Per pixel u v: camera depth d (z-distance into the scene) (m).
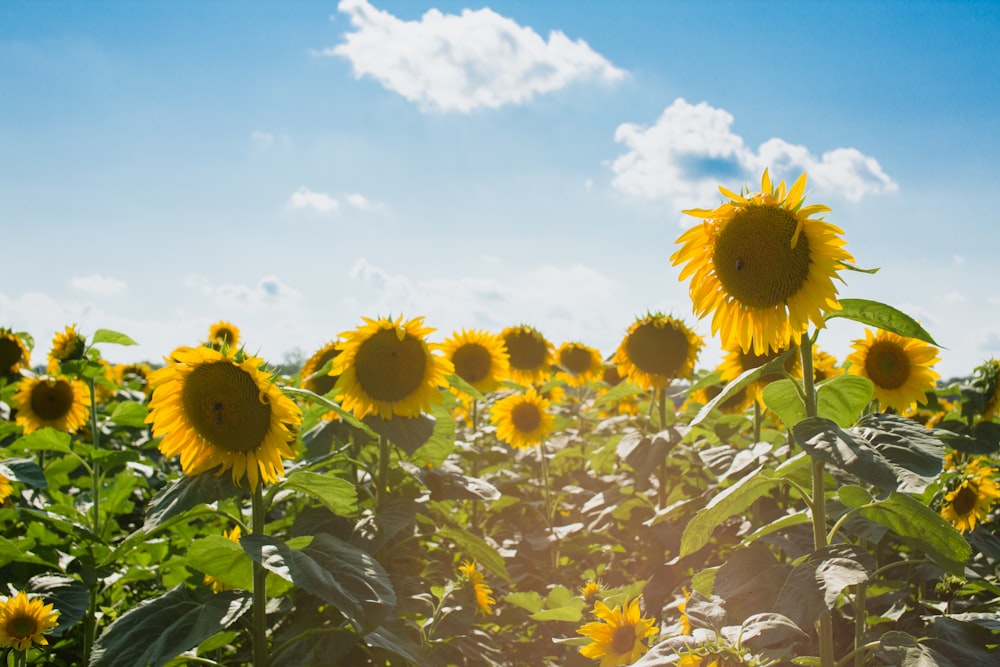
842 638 3.95
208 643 3.75
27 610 3.73
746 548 2.94
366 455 5.23
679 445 6.13
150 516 3.29
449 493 4.79
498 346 7.04
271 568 2.97
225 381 3.28
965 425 5.10
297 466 4.25
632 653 3.32
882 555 4.57
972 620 2.99
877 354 4.23
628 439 5.65
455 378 4.57
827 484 4.13
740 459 4.26
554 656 5.06
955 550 2.78
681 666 2.55
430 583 4.60
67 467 5.88
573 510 7.34
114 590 5.10
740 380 2.88
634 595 4.63
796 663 3.07
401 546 4.83
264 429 3.32
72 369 5.39
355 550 3.41
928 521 2.77
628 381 6.29
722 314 3.16
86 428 7.21
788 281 2.87
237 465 3.37
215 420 3.24
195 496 3.28
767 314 3.00
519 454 7.61
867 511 2.89
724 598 2.77
